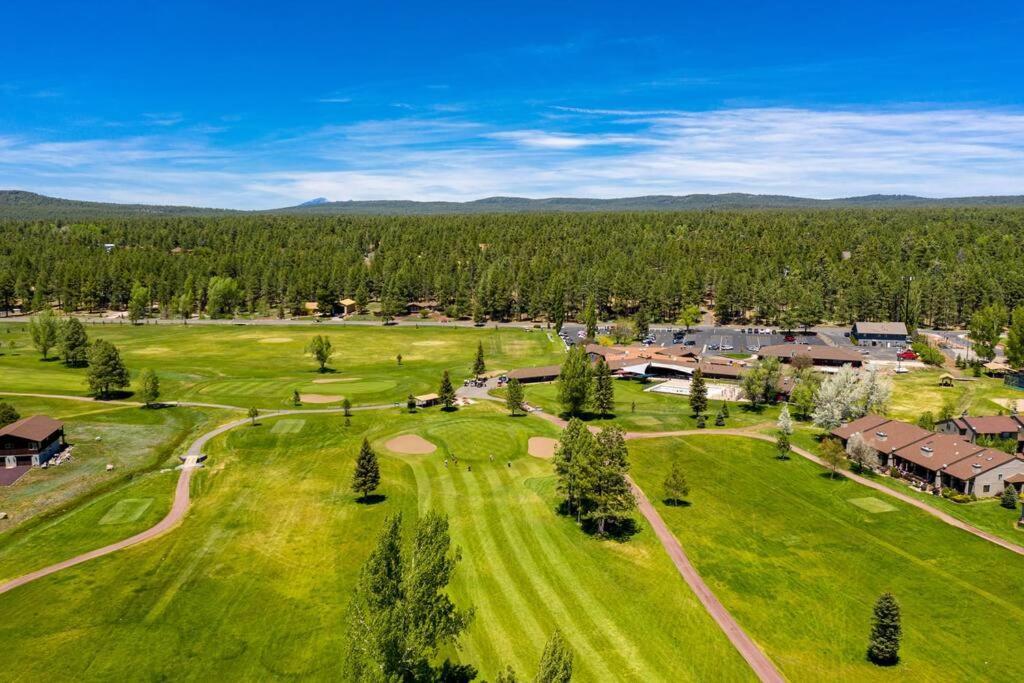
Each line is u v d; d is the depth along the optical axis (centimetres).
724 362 16850
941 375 15625
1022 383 14088
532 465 9369
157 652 5000
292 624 5394
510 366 16838
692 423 11606
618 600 5903
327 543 6844
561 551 6806
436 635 4169
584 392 11894
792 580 6319
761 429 11294
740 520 7644
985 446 9681
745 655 5156
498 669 4872
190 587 5941
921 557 6762
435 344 19938
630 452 10012
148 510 7581
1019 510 7856
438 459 9538
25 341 18975
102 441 10075
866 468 9362
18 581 6006
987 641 5359
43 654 4950
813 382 12581
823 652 5222
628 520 7606
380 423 11369
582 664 4969
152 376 12019
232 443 10062
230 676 4747
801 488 8631
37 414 11288
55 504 7794
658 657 5103
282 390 13750
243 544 6794
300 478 8656
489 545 6888
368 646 3778
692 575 6384
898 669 5003
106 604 5638
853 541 7119
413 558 4284
